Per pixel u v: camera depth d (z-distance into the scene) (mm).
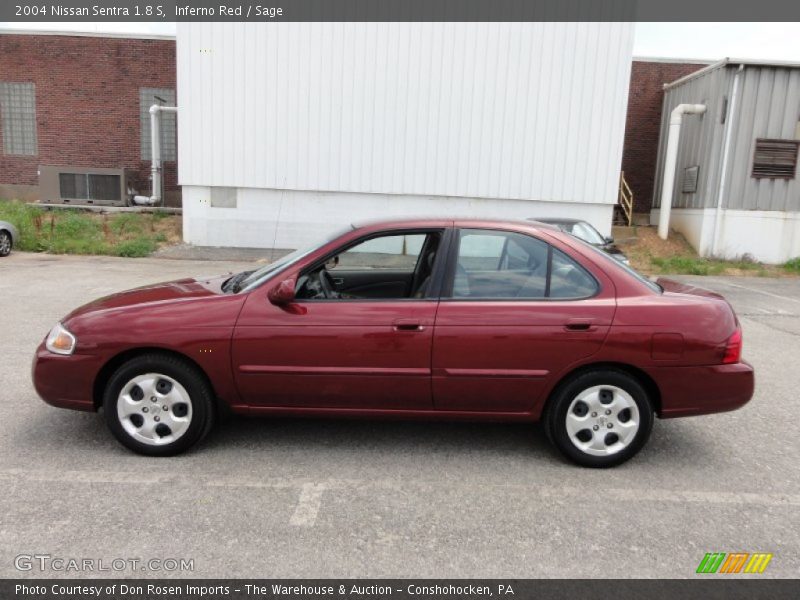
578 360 3707
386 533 3070
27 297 9398
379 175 16812
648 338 3676
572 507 3371
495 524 3178
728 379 3744
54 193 20422
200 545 2928
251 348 3727
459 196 16828
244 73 16406
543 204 16875
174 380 3773
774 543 3064
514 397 3781
